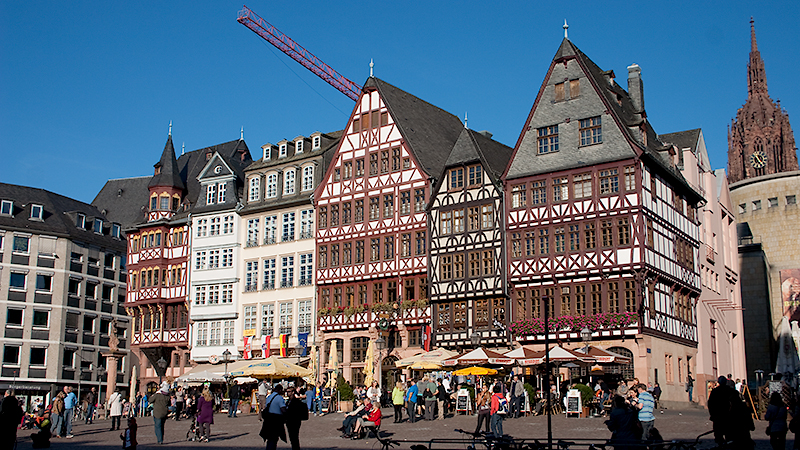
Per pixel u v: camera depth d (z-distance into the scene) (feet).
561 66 135.54
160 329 176.35
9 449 67.00
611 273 124.47
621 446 54.85
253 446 77.00
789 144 404.77
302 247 160.15
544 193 132.67
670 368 131.03
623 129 126.93
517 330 130.52
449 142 164.86
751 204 279.90
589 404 100.83
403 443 78.33
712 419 59.47
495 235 135.74
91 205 224.94
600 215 126.52
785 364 253.85
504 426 88.79
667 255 133.18
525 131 136.67
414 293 144.97
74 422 128.26
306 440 82.12
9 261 195.00
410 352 144.36
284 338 157.69
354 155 156.46
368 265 150.61
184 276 175.01
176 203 184.03
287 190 165.17
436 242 142.20
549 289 130.21
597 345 124.47
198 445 79.20
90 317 210.18
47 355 196.95
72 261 205.87
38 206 202.69
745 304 258.37
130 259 183.21
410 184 148.25
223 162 174.81
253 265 166.30
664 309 131.23
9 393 72.49
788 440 75.72
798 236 269.03
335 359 139.33
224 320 167.63
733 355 174.70
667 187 137.49
